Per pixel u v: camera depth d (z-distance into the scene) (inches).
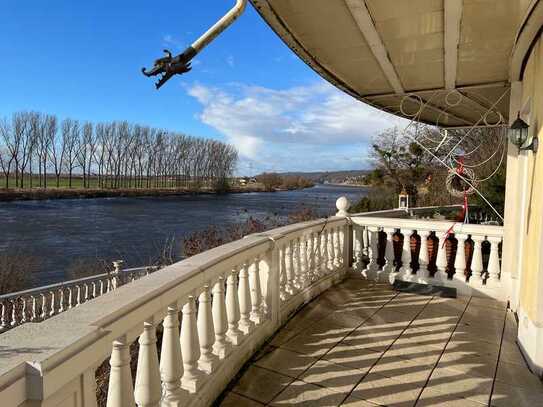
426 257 220.2
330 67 173.5
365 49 152.0
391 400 104.9
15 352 46.9
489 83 191.0
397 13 121.3
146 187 2260.1
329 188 2588.6
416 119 269.9
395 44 145.9
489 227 203.9
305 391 108.7
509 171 189.8
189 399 89.4
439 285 213.6
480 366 125.3
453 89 201.0
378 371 121.0
